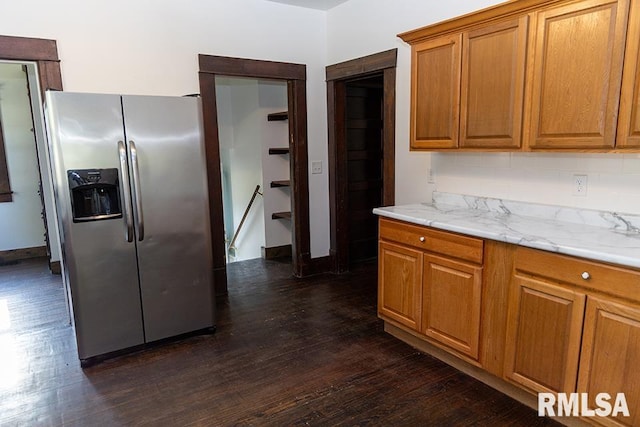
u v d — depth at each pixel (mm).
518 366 2127
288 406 2195
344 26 3924
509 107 2303
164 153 2750
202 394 2314
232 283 4164
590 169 2295
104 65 3150
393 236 2809
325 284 4098
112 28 3150
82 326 2602
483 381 2398
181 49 3430
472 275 2299
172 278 2875
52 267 4539
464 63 2514
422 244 2588
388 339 2934
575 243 1902
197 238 2939
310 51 4109
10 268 4793
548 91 2129
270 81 4168
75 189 2488
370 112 4523
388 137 3520
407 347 2816
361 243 4699
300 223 4254
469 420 2070
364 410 2154
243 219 5516
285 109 5031
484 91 2424
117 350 2736
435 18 3055
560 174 2432
